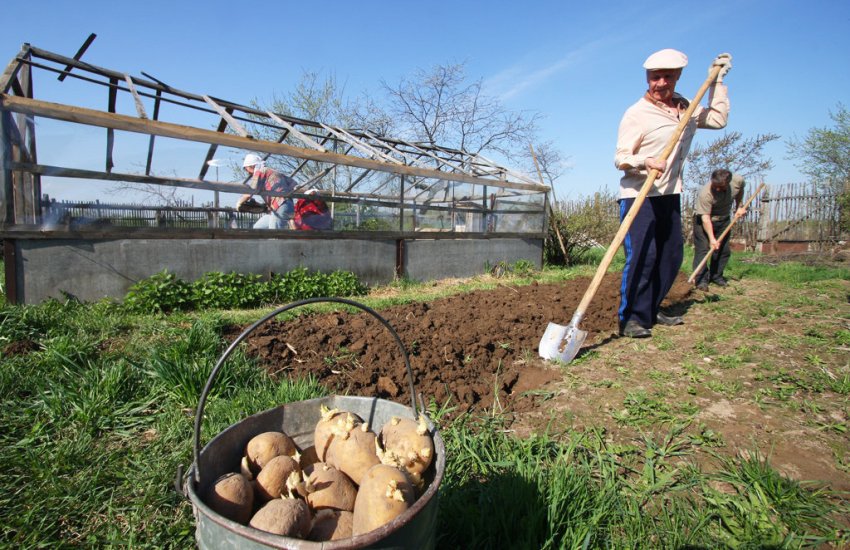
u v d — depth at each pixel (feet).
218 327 15.53
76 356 12.24
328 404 7.20
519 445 8.85
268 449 5.98
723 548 6.57
